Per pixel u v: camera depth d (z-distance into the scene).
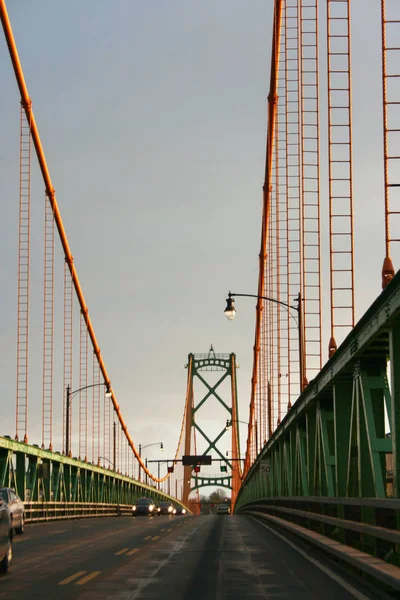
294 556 37.50
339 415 35.84
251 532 59.22
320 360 63.56
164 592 25.39
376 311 26.66
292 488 56.53
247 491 143.62
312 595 24.52
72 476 106.88
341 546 31.67
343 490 34.81
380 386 30.17
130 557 37.38
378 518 26.55
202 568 32.28
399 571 22.52
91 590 25.91
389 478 33.88
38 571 31.47
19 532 56.00
